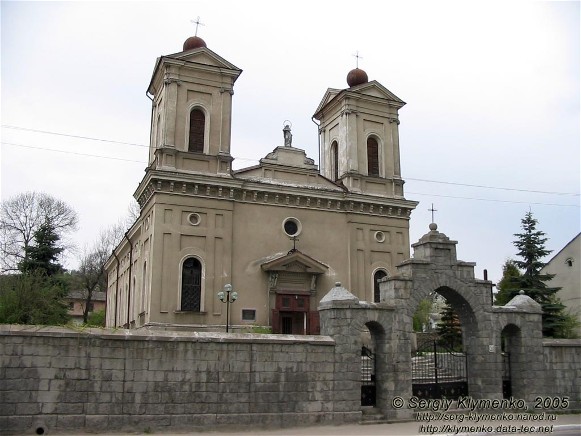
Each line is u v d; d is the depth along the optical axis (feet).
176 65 105.29
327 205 111.24
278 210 107.86
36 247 162.61
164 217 98.22
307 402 56.59
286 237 107.04
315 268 104.99
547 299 120.67
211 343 54.39
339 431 53.42
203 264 99.04
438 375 73.72
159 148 101.24
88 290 224.33
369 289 110.83
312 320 104.47
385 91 121.39
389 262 113.70
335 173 124.47
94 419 49.85
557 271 157.79
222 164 104.53
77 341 50.65
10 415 47.91
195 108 106.73
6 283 108.47
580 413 68.33
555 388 68.49
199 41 111.34
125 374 51.42
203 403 53.11
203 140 106.11
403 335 62.39
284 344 56.95
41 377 49.21
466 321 68.08
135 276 117.50
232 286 100.48
